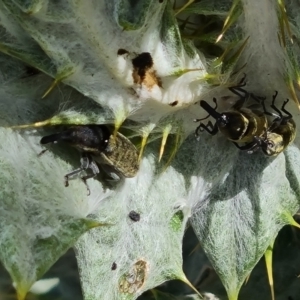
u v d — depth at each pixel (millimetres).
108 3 112
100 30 113
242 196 138
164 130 127
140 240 130
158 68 118
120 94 119
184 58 120
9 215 110
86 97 122
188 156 137
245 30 126
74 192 123
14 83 125
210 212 138
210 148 138
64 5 110
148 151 134
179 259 134
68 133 122
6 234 109
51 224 112
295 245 162
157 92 120
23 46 116
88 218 120
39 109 125
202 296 159
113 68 116
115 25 113
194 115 132
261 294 160
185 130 132
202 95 129
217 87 131
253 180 138
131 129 126
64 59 114
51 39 112
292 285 160
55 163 123
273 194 138
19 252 108
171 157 130
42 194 115
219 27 127
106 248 127
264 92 137
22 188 114
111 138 124
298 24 123
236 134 130
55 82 114
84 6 110
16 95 125
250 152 134
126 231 130
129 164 127
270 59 131
